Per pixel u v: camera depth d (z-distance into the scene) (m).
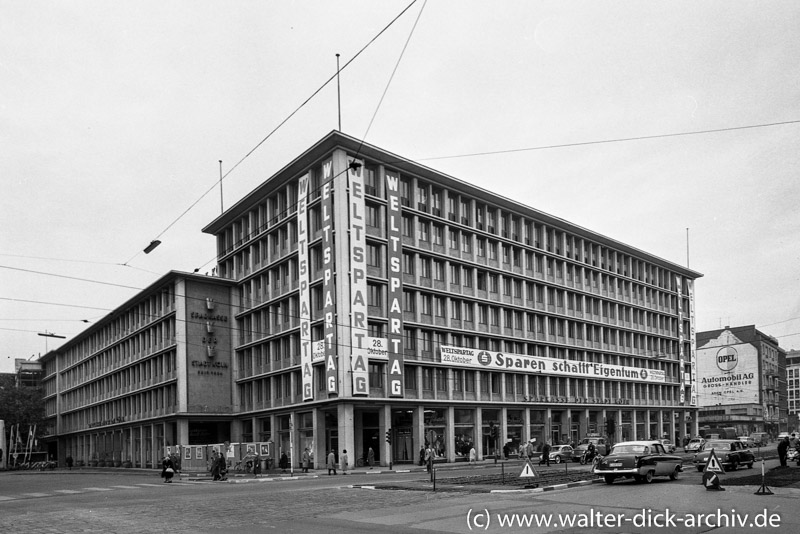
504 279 68.75
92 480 44.75
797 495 20.62
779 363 116.44
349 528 15.41
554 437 73.00
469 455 58.53
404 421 58.53
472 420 63.12
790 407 133.62
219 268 72.56
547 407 71.56
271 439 60.69
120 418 83.12
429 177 60.84
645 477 26.02
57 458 113.38
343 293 52.06
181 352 65.56
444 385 60.34
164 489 32.00
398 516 17.48
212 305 67.44
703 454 33.25
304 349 55.72
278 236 62.28
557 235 77.31
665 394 91.94
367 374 52.50
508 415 67.38
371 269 54.97
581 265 79.00
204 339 66.88
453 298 61.88
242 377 67.06
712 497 20.25
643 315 89.56
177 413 64.44
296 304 58.59
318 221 56.25
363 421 56.34
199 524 16.72
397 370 54.81
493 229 68.62
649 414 88.56
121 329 85.69
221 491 29.33
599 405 78.00
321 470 51.75
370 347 53.09
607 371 79.94
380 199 56.03
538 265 73.56
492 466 50.31
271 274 62.50
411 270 58.62
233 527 16.03
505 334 67.50
